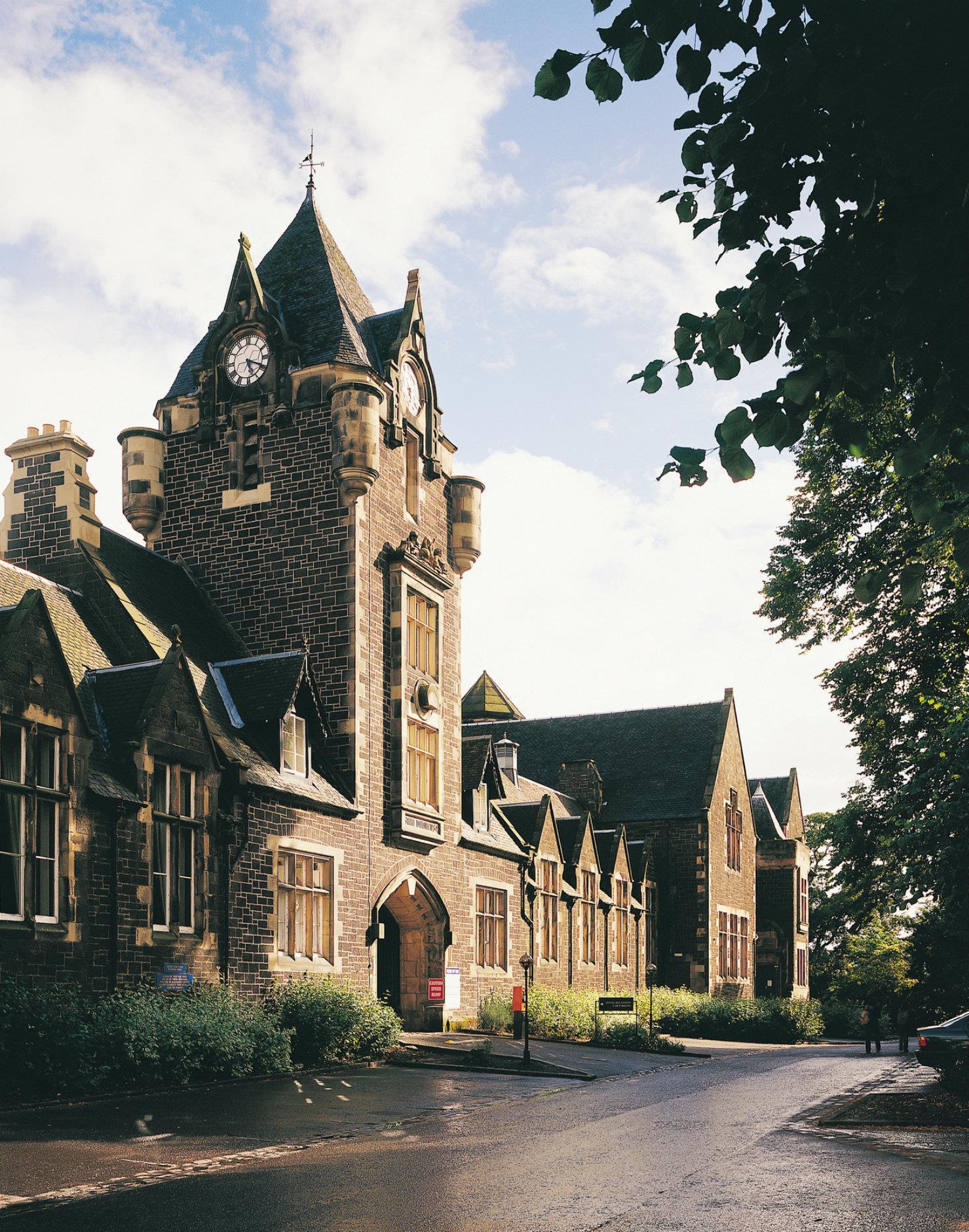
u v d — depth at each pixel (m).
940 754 21.42
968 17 4.59
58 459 25.52
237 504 28.92
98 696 21.28
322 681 27.39
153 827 20.48
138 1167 11.12
